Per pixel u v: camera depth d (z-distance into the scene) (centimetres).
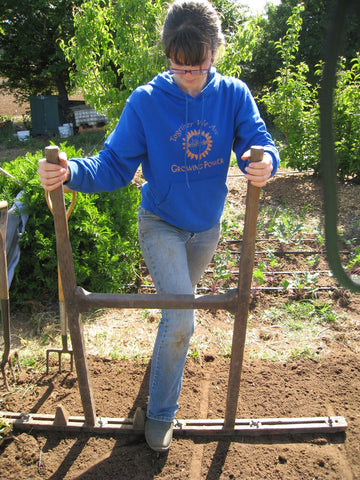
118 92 618
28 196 381
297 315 362
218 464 223
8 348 268
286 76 713
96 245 383
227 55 595
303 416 254
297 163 690
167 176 204
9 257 361
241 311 201
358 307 372
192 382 282
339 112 593
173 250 212
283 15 1225
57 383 281
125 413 255
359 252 421
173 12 174
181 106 193
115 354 311
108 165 198
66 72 1327
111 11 576
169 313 206
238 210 584
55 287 382
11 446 234
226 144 206
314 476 217
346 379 283
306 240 498
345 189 596
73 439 238
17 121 1498
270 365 298
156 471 220
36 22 1254
